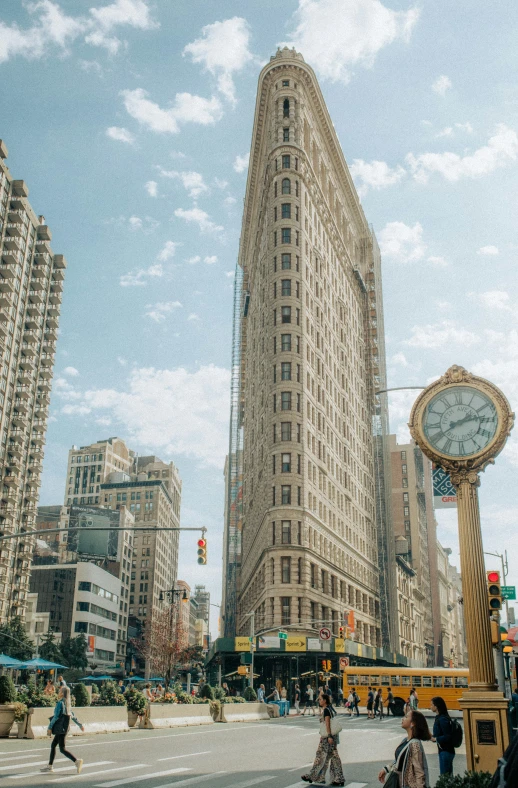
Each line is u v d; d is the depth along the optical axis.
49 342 114.06
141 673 162.75
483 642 13.51
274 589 72.62
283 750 24.58
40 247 113.06
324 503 85.75
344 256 114.38
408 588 137.25
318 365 89.75
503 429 14.60
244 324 136.38
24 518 105.12
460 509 14.59
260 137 102.38
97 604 135.00
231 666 80.94
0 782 15.60
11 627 92.88
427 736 9.52
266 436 81.38
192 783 15.95
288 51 97.12
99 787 15.00
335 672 75.44
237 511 130.50
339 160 111.50
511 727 15.14
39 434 110.06
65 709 18.00
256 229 111.19
